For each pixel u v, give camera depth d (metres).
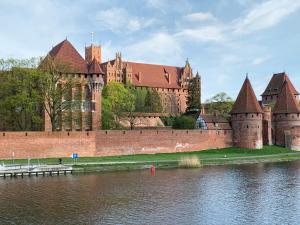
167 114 145.25
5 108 87.19
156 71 188.00
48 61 90.69
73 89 102.31
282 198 49.22
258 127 109.00
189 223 38.66
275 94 151.50
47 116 95.94
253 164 84.56
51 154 81.56
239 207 44.75
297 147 114.31
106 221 38.97
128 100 123.50
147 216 40.81
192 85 166.38
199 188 55.16
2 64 87.81
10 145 77.94
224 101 164.12
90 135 86.00
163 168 76.25
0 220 39.03
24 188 54.00
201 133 104.25
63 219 39.53
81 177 63.94
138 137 93.25
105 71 174.75
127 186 56.12
